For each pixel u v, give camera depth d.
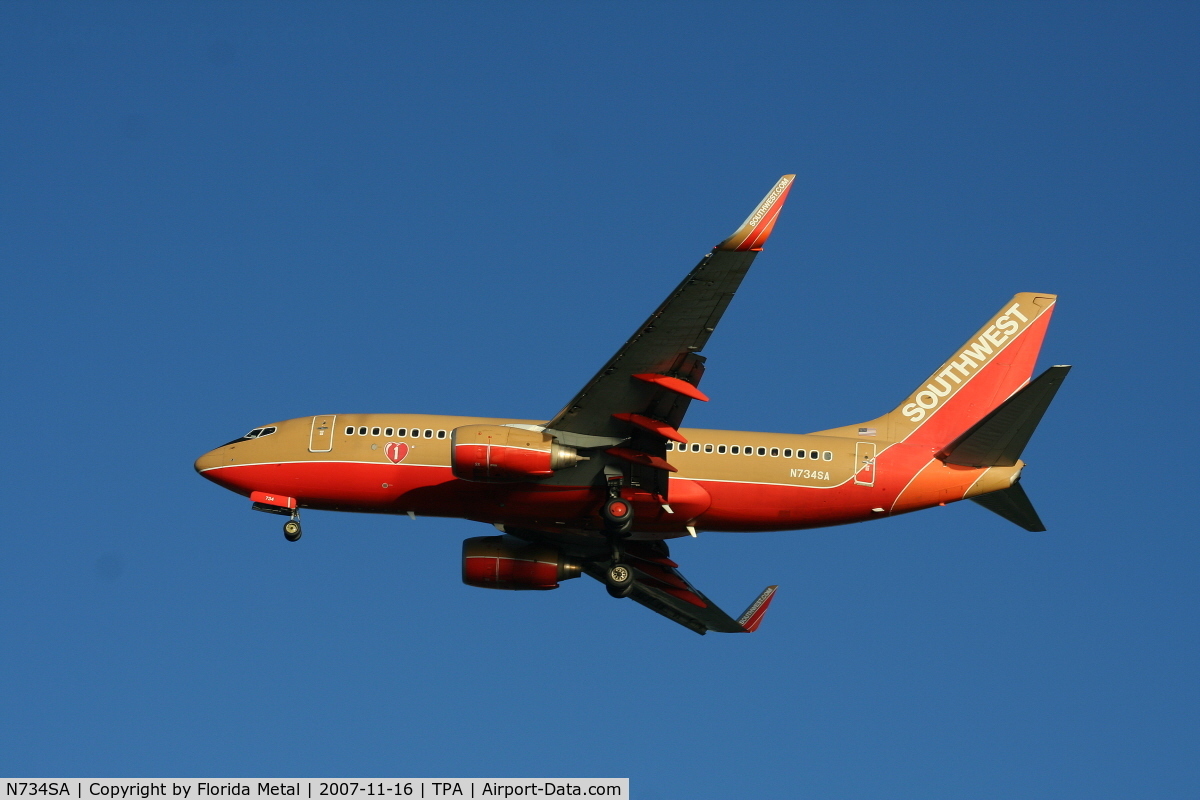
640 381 92.81
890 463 101.44
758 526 102.31
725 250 82.88
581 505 99.81
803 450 101.56
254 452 103.44
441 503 101.38
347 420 103.50
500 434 96.06
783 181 83.06
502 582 105.00
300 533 103.88
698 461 101.00
